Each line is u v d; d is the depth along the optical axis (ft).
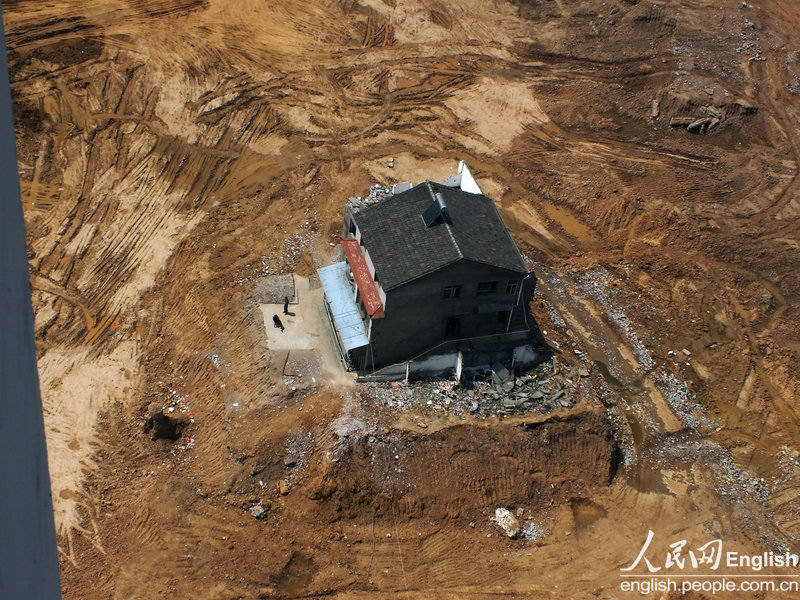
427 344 111.55
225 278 127.85
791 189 155.22
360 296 111.55
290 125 160.25
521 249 140.67
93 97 158.51
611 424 112.78
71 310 121.80
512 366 113.09
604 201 149.28
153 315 122.42
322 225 139.85
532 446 105.09
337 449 101.30
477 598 92.22
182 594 89.61
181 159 149.38
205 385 112.68
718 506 106.11
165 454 104.83
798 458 113.39
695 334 129.49
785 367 125.29
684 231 144.56
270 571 92.68
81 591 88.48
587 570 96.37
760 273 139.64
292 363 112.37
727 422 117.80
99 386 111.65
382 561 95.45
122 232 134.62
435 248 104.12
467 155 159.22
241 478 101.24
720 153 163.53
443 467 102.58
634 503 105.19
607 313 131.03
